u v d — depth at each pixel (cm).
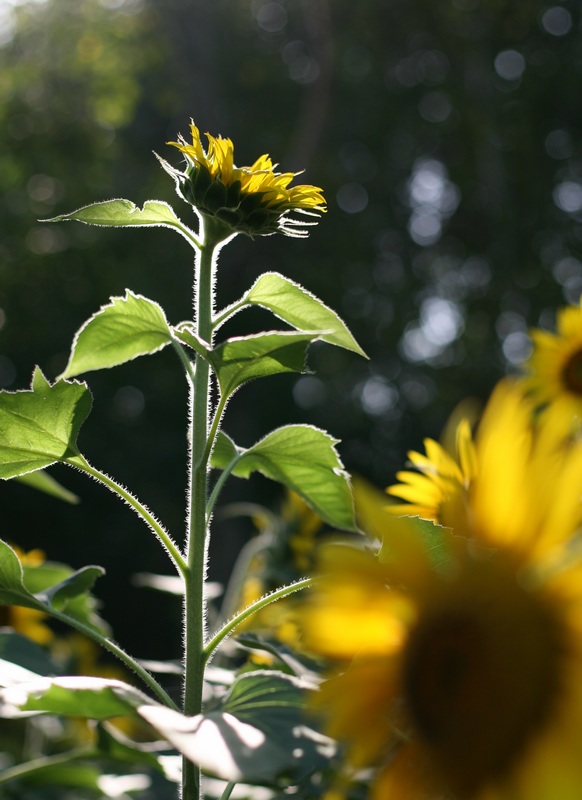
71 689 108
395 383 1905
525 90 1861
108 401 1576
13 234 1631
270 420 1820
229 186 160
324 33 1791
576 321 265
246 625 238
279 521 297
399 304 1902
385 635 89
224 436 174
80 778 235
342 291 1891
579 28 1886
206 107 1927
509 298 1823
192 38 1919
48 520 1480
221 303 1706
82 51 1670
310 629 88
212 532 1463
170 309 1633
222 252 1717
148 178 1795
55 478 1493
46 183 1730
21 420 153
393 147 2012
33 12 1662
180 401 1586
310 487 167
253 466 171
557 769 86
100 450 1541
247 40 1992
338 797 104
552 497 89
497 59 1931
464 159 1972
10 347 1611
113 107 1694
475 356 1789
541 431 93
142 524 1533
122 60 1748
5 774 210
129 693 110
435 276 1948
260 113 1989
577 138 1891
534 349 266
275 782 103
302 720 110
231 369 141
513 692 88
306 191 163
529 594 88
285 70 1983
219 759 96
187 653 145
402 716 89
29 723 328
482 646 88
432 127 1967
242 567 295
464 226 1956
